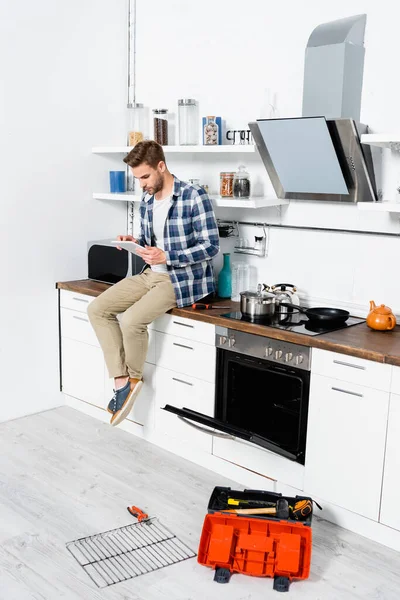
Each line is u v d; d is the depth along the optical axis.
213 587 2.23
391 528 2.46
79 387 3.82
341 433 2.54
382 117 2.84
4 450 3.29
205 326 2.98
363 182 2.81
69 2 3.62
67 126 3.73
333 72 2.72
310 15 3.04
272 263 3.37
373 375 2.40
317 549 2.47
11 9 3.38
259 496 2.52
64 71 3.66
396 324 2.84
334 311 2.91
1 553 2.39
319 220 3.13
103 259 3.69
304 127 2.69
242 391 3.00
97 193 3.86
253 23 3.27
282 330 2.70
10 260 3.58
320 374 2.58
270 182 3.32
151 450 3.33
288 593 2.21
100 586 2.21
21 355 3.72
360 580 2.29
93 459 3.20
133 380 3.21
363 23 2.79
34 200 3.63
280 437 2.95
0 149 3.44
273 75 3.22
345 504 2.58
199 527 2.60
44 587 2.20
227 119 3.47
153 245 3.28
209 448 3.10
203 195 3.10
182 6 3.61
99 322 3.25
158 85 3.83
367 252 2.97
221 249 3.60
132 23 3.93
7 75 3.41
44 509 2.71
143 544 2.47
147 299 3.12
